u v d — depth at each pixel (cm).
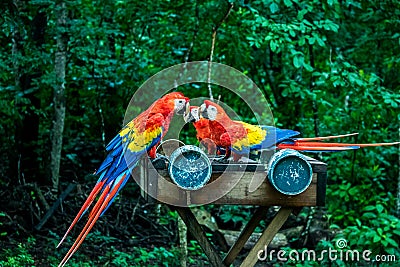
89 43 727
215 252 377
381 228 592
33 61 674
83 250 631
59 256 602
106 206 340
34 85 757
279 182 343
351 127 727
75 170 836
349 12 721
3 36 730
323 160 760
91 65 774
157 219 732
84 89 830
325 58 725
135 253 639
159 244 692
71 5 691
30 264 569
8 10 594
